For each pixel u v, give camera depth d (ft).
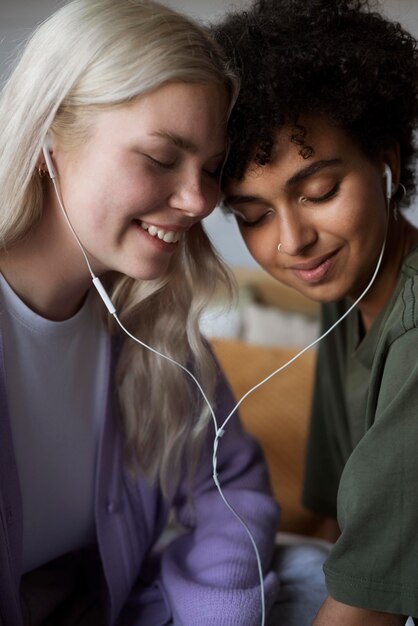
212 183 3.30
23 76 3.12
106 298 3.34
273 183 3.26
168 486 3.96
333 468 4.99
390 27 3.56
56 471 3.59
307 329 8.07
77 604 3.89
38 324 3.36
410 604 3.03
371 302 3.89
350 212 3.32
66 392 3.56
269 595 3.64
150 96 2.92
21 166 3.13
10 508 3.31
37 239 3.27
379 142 3.42
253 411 6.75
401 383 3.12
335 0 3.36
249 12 3.44
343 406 4.60
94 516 3.81
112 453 3.81
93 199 3.05
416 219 7.21
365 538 3.08
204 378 3.86
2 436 3.26
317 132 3.21
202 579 3.68
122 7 3.02
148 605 3.86
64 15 3.07
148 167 3.00
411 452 2.99
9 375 3.34
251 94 3.14
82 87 2.97
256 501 4.01
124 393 3.81
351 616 3.15
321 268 3.46
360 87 3.22
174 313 3.77
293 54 3.16
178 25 3.00
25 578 3.73
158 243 3.18
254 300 8.47
